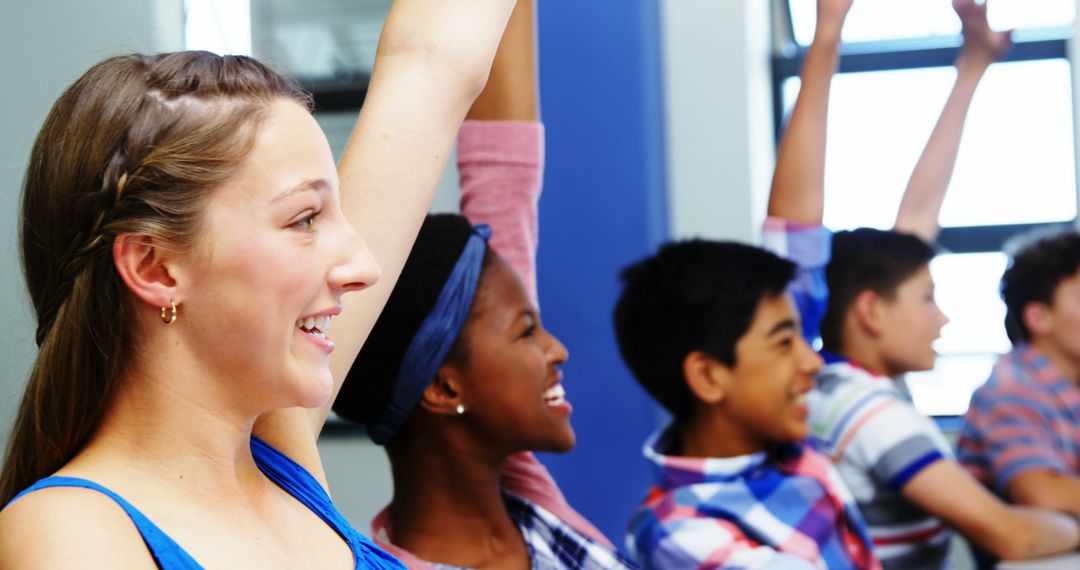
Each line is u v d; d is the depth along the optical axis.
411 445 1.28
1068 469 1.78
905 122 2.08
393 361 1.23
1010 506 1.76
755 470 1.54
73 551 0.57
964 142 2.07
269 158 0.64
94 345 0.64
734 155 2.14
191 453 0.66
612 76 2.09
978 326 1.88
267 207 0.64
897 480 1.66
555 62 2.11
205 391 0.65
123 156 0.63
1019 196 2.01
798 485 1.51
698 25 2.15
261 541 0.67
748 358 1.54
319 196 0.66
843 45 2.13
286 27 2.55
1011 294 1.85
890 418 1.67
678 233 2.14
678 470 1.54
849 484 1.68
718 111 2.14
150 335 0.64
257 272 0.63
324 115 2.56
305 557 0.70
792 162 1.83
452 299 1.24
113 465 0.64
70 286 0.64
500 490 1.35
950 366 1.87
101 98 0.64
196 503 0.65
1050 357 1.81
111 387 0.65
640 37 2.09
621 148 2.08
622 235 2.07
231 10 2.35
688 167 2.15
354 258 0.67
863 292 1.76
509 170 1.43
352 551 0.74
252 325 0.64
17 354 0.86
